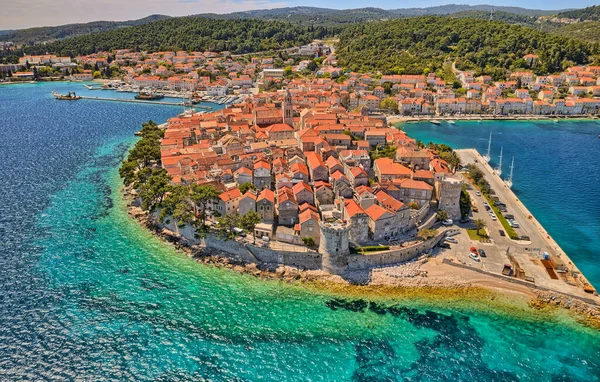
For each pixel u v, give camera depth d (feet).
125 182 653.71
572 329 371.56
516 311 392.47
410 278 433.07
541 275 433.89
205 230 488.85
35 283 427.33
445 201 539.29
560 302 399.24
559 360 340.18
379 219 470.80
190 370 325.42
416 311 393.09
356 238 468.75
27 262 464.24
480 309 395.75
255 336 360.48
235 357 338.34
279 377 320.29
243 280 435.12
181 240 506.07
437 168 595.06
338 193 528.22
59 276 439.22
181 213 487.61
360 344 354.13
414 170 620.08
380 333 366.02
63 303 397.80
